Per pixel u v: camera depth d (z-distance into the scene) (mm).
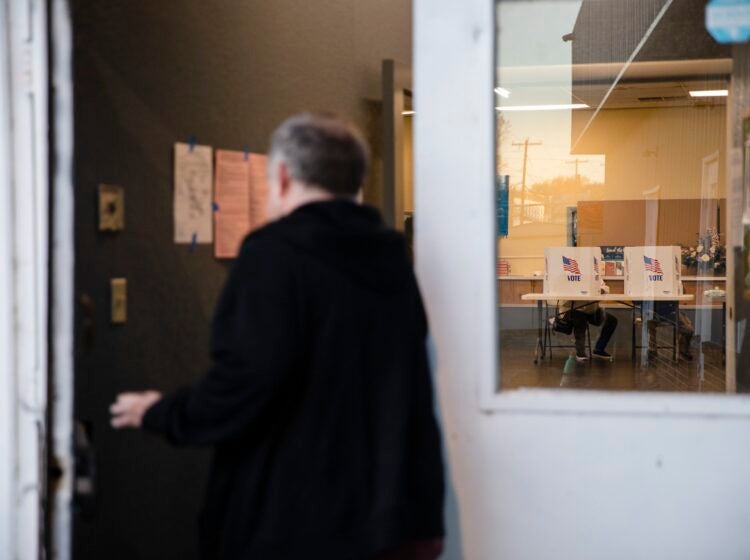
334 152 1923
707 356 7363
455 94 2193
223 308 1825
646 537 2172
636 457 2168
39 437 2166
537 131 11117
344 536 1773
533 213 11539
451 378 2209
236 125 3357
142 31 2775
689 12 2555
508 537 2203
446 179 2205
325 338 1802
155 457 2951
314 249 1813
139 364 2809
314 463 1785
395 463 1816
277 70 3639
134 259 2764
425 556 1885
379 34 4602
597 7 6266
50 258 2156
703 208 8742
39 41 2131
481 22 2178
